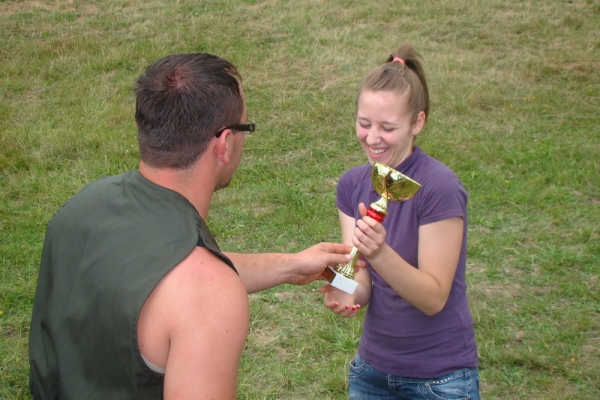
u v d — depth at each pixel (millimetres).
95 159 6219
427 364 2205
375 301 2283
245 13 10289
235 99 1580
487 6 11016
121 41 9242
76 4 10578
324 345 3781
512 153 6289
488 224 5074
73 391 1470
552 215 5172
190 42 9203
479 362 3621
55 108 7449
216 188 1629
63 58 8719
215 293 1398
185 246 1432
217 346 1372
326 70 8477
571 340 3775
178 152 1525
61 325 1490
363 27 10102
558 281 4348
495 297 4211
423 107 2150
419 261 2088
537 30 10086
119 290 1401
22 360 3652
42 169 6016
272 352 3758
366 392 2375
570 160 6148
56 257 1560
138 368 1392
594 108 7535
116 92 7875
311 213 5301
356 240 1910
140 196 1539
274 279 2070
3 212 5266
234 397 1412
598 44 9523
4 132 6719
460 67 8703
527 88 8109
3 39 9258
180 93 1520
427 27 10164
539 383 3465
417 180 2102
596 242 4781
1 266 4543
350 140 6707
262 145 6547
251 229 5105
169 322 1370
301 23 10023
